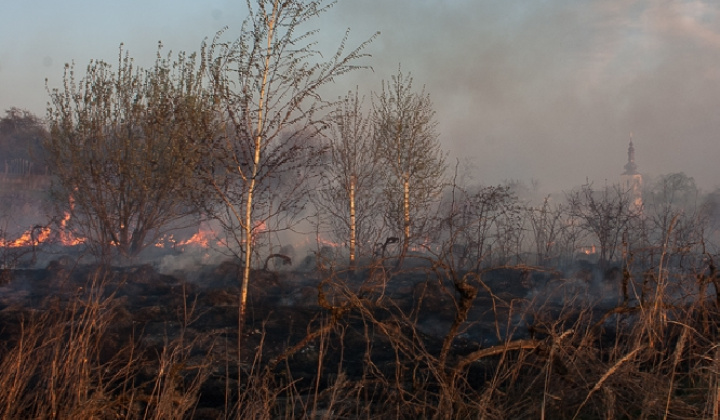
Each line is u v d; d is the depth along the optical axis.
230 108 9.20
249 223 9.30
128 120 15.39
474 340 8.47
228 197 9.66
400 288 11.88
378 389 6.12
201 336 8.09
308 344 8.10
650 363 5.53
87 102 15.28
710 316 6.11
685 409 4.66
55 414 4.51
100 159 15.12
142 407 5.41
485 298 11.12
